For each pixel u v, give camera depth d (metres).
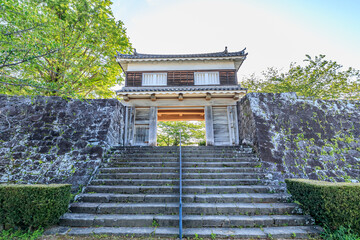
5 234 2.81
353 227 2.77
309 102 6.55
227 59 8.90
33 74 5.79
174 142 15.25
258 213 3.47
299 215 3.43
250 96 6.71
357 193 2.87
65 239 2.80
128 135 7.89
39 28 3.95
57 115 6.33
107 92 9.64
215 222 3.20
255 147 5.91
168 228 3.11
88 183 4.48
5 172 4.99
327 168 5.26
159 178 4.68
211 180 4.51
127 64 9.15
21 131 5.86
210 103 8.38
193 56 8.66
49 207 2.95
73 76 5.75
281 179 4.88
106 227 3.14
